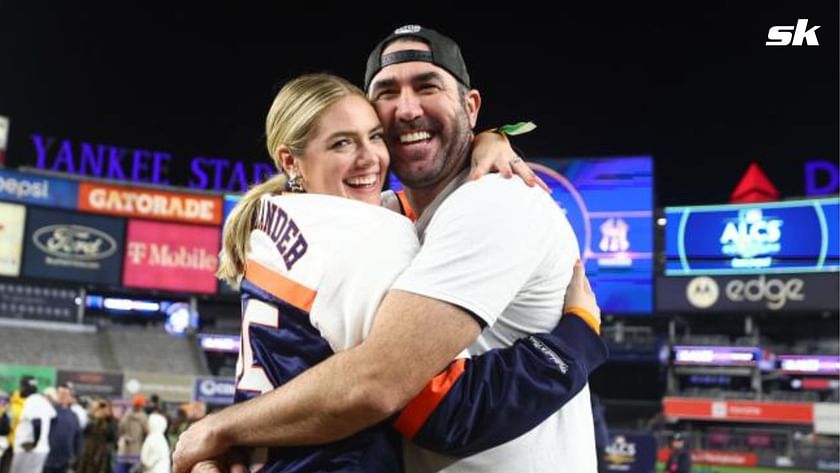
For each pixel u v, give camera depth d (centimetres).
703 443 2633
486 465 198
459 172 242
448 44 241
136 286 3516
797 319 3828
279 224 209
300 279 199
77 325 3528
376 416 184
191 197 3634
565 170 3394
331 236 199
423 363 186
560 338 206
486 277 195
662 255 3362
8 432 1170
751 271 3269
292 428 188
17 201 3394
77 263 3459
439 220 202
